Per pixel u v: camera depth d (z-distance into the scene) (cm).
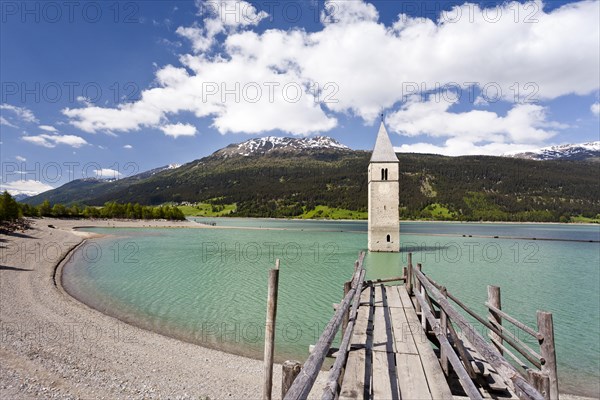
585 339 2020
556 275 4147
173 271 3978
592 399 1348
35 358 1372
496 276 4034
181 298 2753
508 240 9006
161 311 2370
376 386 671
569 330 2189
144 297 2755
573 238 9944
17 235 6312
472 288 3394
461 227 16862
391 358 802
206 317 2255
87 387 1191
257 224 17500
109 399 1127
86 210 13875
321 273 3944
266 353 928
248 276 3722
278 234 10419
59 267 3988
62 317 2019
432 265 4834
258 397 1240
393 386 672
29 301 2298
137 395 1174
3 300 2238
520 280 3812
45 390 1135
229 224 17262
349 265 4584
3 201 7888
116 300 2631
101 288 3036
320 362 483
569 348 1881
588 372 1588
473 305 2783
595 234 12056
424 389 655
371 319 1105
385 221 5984
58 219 12281
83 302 2512
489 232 12900
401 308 1233
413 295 1450
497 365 482
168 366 1446
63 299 2483
